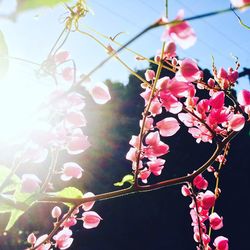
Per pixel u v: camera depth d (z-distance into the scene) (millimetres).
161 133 239
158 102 231
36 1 69
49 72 179
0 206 178
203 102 247
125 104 2250
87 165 1904
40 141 173
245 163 2352
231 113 238
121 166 2076
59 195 201
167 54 208
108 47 222
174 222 2264
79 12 200
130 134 2094
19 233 1259
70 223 238
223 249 249
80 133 202
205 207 254
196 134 251
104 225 2141
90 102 1436
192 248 2227
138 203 2256
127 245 2131
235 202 2330
